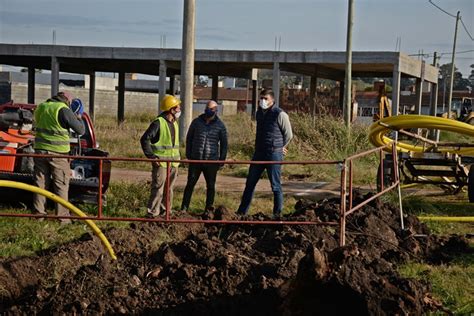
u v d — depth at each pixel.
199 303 6.45
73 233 9.55
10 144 11.06
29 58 32.25
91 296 6.52
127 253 8.08
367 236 9.14
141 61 30.81
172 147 10.63
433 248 9.38
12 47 30.06
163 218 8.98
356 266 6.08
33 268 7.43
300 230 8.88
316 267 5.85
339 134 21.41
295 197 14.09
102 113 43.97
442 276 8.06
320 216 9.54
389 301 5.94
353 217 9.61
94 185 11.03
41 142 10.16
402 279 6.38
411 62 29.50
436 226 11.20
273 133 10.90
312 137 21.36
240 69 35.47
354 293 5.88
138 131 24.89
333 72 35.25
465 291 7.53
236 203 12.69
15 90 44.19
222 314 6.38
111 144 21.23
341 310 5.89
